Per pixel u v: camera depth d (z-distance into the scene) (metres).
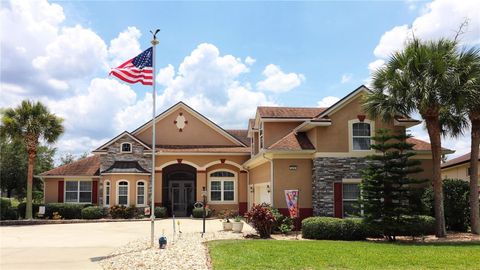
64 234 22.59
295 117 26.84
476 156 19.64
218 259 12.88
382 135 18.92
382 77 18.98
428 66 17.67
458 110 17.94
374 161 22.64
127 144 34.09
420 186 22.86
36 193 49.00
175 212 35.16
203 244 16.61
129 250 16.11
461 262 12.16
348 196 22.64
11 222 29.30
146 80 17.16
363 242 17.03
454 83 17.20
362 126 23.00
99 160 36.59
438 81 17.39
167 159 34.41
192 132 37.25
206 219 31.36
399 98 18.14
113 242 19.05
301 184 22.97
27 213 31.25
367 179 18.23
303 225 19.16
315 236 18.69
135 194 32.72
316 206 22.28
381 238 18.88
